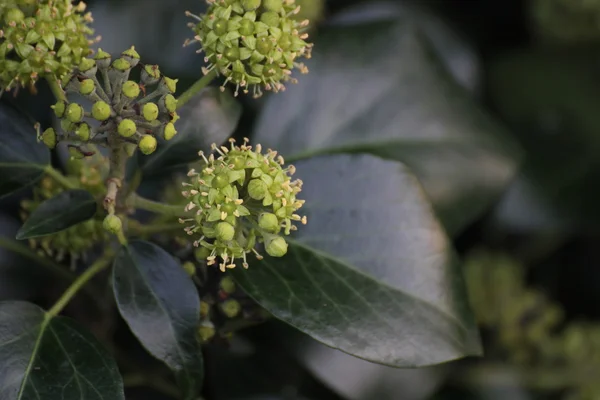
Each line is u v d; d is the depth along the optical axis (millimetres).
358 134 553
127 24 570
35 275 523
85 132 456
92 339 473
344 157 507
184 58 570
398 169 508
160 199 519
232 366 541
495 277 585
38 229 471
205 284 485
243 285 481
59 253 501
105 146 467
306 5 553
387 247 500
